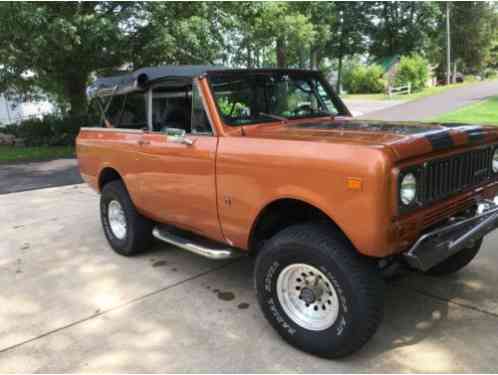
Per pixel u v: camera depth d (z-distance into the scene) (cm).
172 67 410
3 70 1456
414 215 285
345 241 296
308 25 2208
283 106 424
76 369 318
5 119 2294
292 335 325
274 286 329
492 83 3712
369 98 3006
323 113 458
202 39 1305
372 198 262
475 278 428
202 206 383
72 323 379
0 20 1152
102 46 1293
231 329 360
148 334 358
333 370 304
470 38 5291
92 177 548
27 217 711
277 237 323
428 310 374
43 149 1584
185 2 1320
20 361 330
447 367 303
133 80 429
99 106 524
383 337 339
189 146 382
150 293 429
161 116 425
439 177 303
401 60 3575
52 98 2030
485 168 357
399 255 309
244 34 1515
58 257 532
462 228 311
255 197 331
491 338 333
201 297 416
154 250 539
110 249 552
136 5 1277
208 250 390
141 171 449
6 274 488
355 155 270
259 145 328
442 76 5175
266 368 310
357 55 4847
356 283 285
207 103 368
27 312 402
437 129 328
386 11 4603
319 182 287
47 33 1170
